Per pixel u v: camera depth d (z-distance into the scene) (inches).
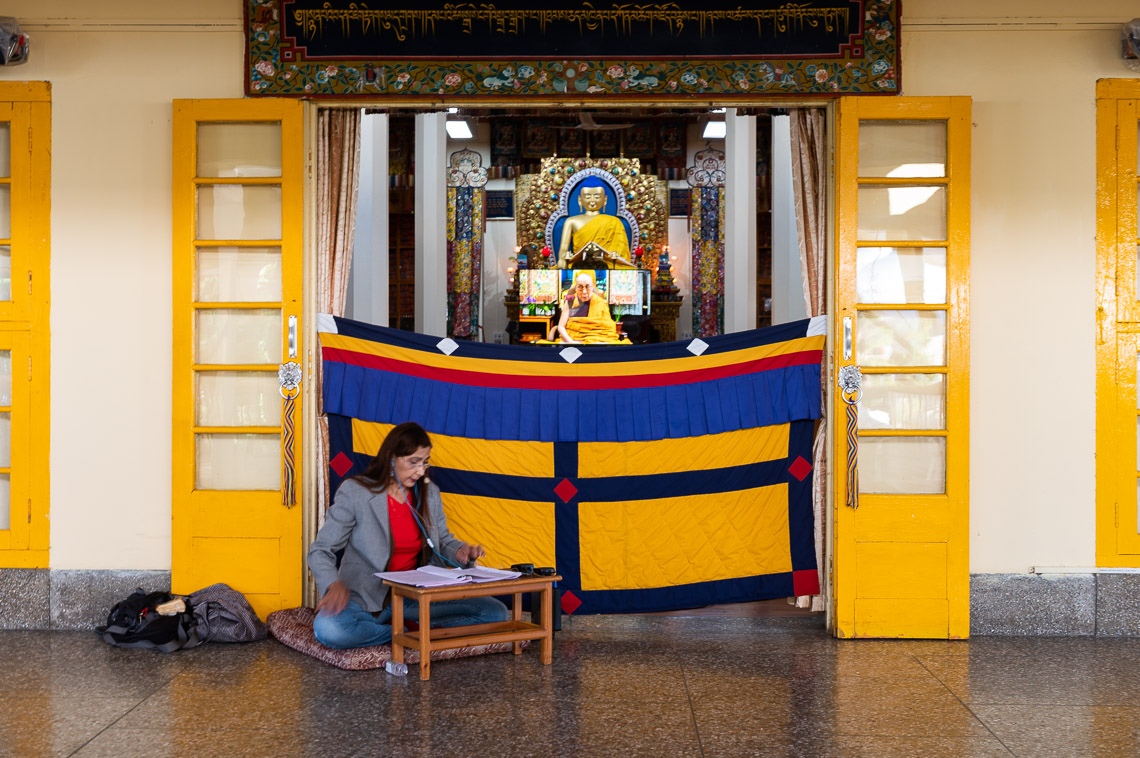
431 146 466.3
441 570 166.4
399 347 201.3
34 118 199.0
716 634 193.9
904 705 148.6
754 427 199.9
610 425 200.5
